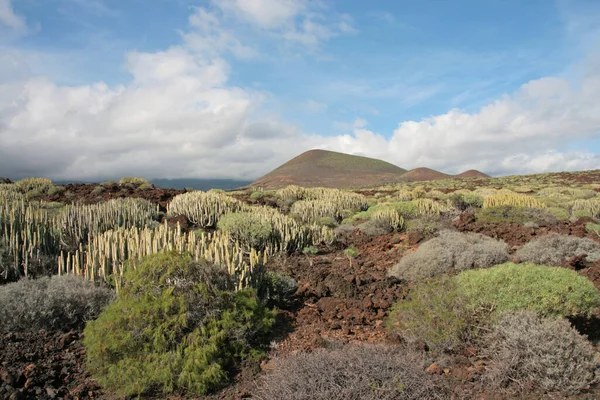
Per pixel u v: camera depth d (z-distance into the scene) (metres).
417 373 3.87
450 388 4.02
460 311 4.89
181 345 4.56
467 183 48.59
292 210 17.48
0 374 4.23
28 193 18.83
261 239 10.40
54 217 10.12
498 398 3.91
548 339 4.20
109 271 6.72
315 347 5.02
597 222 14.47
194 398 4.16
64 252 8.41
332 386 3.51
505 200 15.14
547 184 40.16
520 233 11.45
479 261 7.79
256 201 22.05
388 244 11.36
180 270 5.23
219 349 4.70
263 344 5.19
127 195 18.59
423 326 4.89
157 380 4.26
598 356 4.54
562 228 12.39
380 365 3.82
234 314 5.02
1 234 7.43
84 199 17.67
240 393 4.17
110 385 4.27
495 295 5.07
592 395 3.95
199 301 4.99
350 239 12.62
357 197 20.77
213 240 6.83
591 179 45.59
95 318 5.50
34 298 5.33
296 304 6.77
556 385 3.99
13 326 5.09
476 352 4.70
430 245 8.66
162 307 4.75
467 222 13.81
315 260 10.17
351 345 4.89
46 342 4.98
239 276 6.03
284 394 3.58
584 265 8.23
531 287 5.14
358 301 6.66
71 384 4.33
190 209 13.75
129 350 4.49
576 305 5.05
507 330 4.46
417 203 16.00
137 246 6.73
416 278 7.56
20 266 7.19
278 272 8.59
